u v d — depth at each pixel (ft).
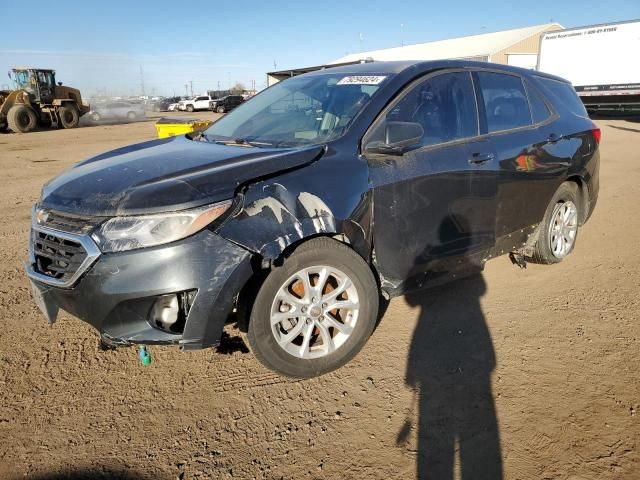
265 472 7.51
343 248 9.65
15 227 21.12
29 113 80.38
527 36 124.47
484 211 12.24
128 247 8.11
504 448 7.87
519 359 10.30
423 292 13.51
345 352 9.97
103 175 9.48
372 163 10.17
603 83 81.20
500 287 13.83
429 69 11.83
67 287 8.43
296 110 12.08
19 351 10.86
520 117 13.67
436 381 9.62
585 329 11.44
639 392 9.14
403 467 7.54
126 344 8.45
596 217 20.81
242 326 9.34
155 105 184.65
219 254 8.32
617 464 7.51
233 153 10.16
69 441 8.19
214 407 9.00
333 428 8.41
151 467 7.63
